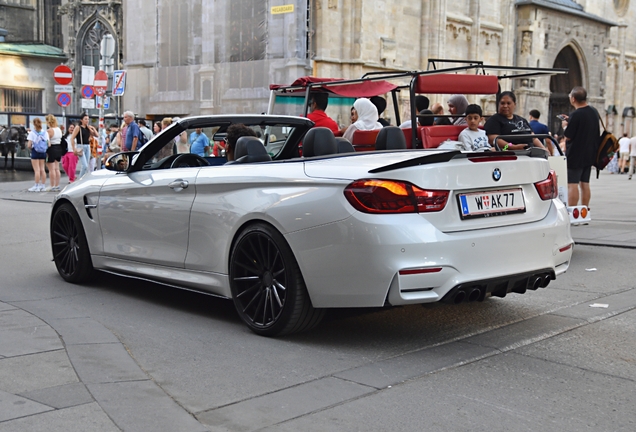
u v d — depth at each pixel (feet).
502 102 28.22
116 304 20.54
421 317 18.83
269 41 90.79
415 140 26.05
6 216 43.96
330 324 18.19
